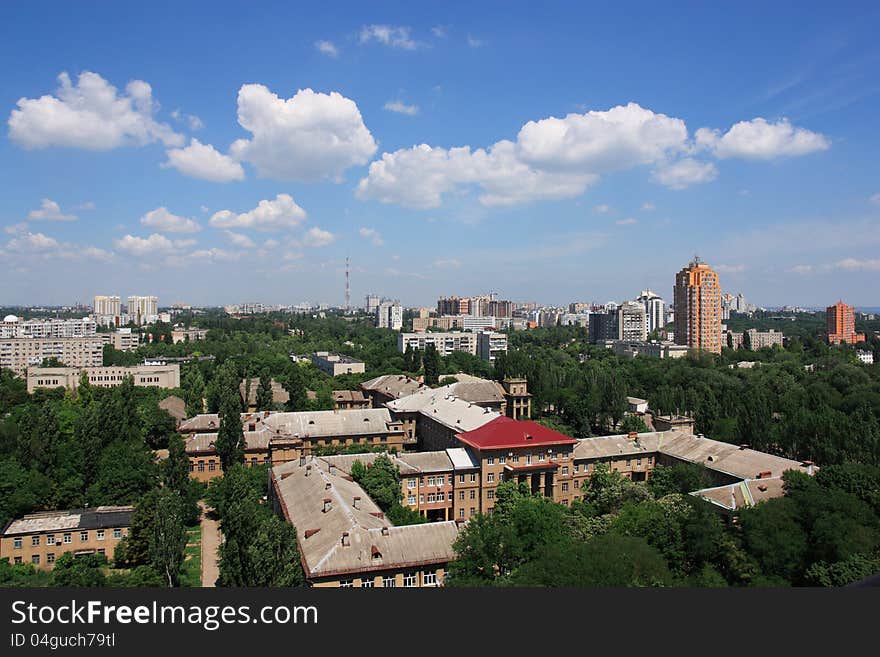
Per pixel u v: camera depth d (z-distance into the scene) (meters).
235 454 161.88
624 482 134.00
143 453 158.00
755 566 94.81
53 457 143.62
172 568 102.06
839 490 107.00
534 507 100.62
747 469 143.12
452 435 168.75
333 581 88.56
